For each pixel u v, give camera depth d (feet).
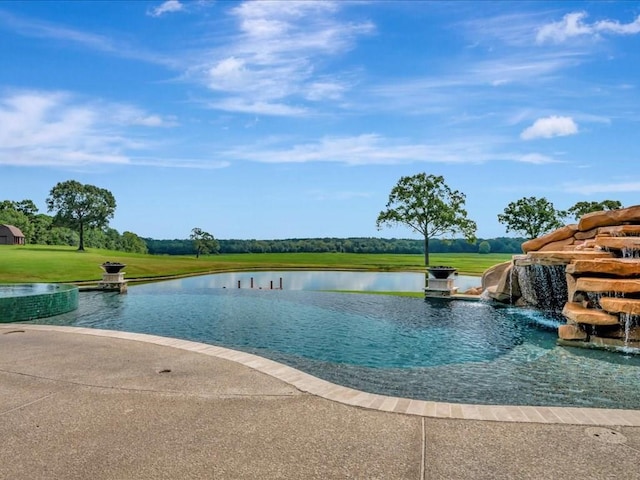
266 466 11.07
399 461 11.33
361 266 157.89
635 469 10.91
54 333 28.19
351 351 29.27
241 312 47.70
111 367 20.12
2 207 292.61
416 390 20.88
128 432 13.08
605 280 31.48
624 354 28.14
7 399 15.92
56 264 96.78
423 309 50.34
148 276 101.55
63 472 10.75
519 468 10.95
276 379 18.33
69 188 202.18
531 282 51.13
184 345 24.64
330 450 11.95
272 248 335.06
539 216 148.56
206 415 14.43
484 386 21.48
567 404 18.88
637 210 43.50
